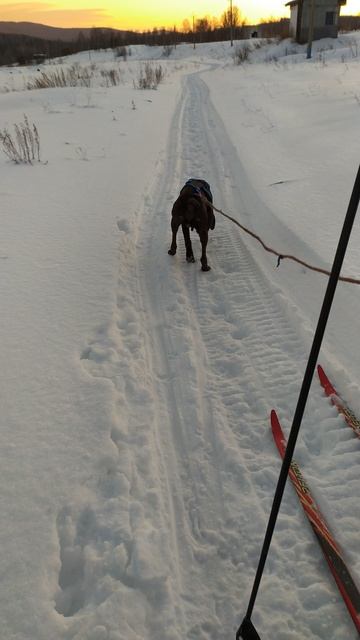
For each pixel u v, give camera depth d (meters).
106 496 2.58
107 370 3.53
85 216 6.37
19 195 7.20
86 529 2.42
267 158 8.68
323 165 7.70
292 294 4.46
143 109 15.22
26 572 2.15
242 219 6.34
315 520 2.45
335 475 2.72
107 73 27.17
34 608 2.02
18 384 3.28
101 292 4.52
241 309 4.36
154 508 2.56
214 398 3.36
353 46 28.98
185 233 5.15
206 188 5.46
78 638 1.95
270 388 3.39
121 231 5.93
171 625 2.05
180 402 3.34
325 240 5.15
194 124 13.03
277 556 2.35
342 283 4.37
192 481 2.76
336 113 11.00
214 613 2.13
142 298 4.68
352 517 2.50
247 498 2.64
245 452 2.93
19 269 4.87
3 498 2.48
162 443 3.01
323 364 3.53
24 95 18.78
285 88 16.75
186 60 48.28
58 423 2.97
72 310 4.21
